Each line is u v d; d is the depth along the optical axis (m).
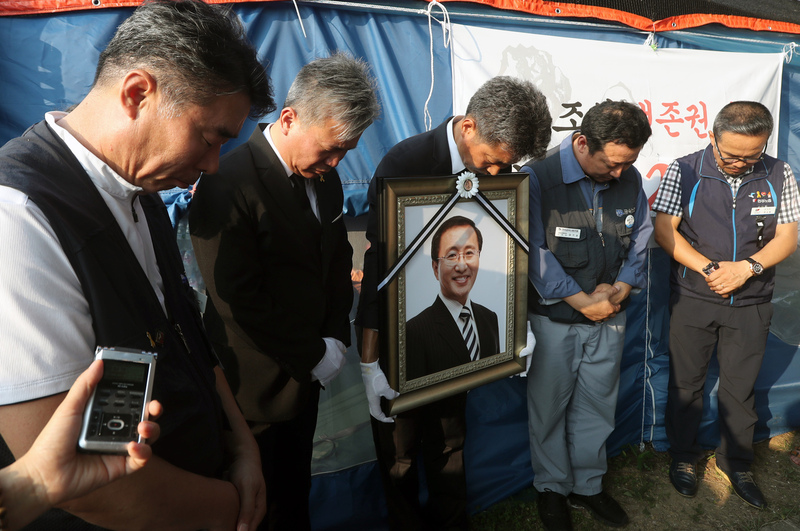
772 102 2.91
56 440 0.62
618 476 2.73
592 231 2.14
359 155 2.18
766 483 2.73
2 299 0.66
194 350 1.03
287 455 1.79
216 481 0.96
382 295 1.63
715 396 2.94
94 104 0.82
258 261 1.51
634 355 2.85
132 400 0.69
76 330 0.74
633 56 2.60
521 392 2.55
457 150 1.81
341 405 2.24
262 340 1.51
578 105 2.52
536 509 2.48
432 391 1.79
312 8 2.04
